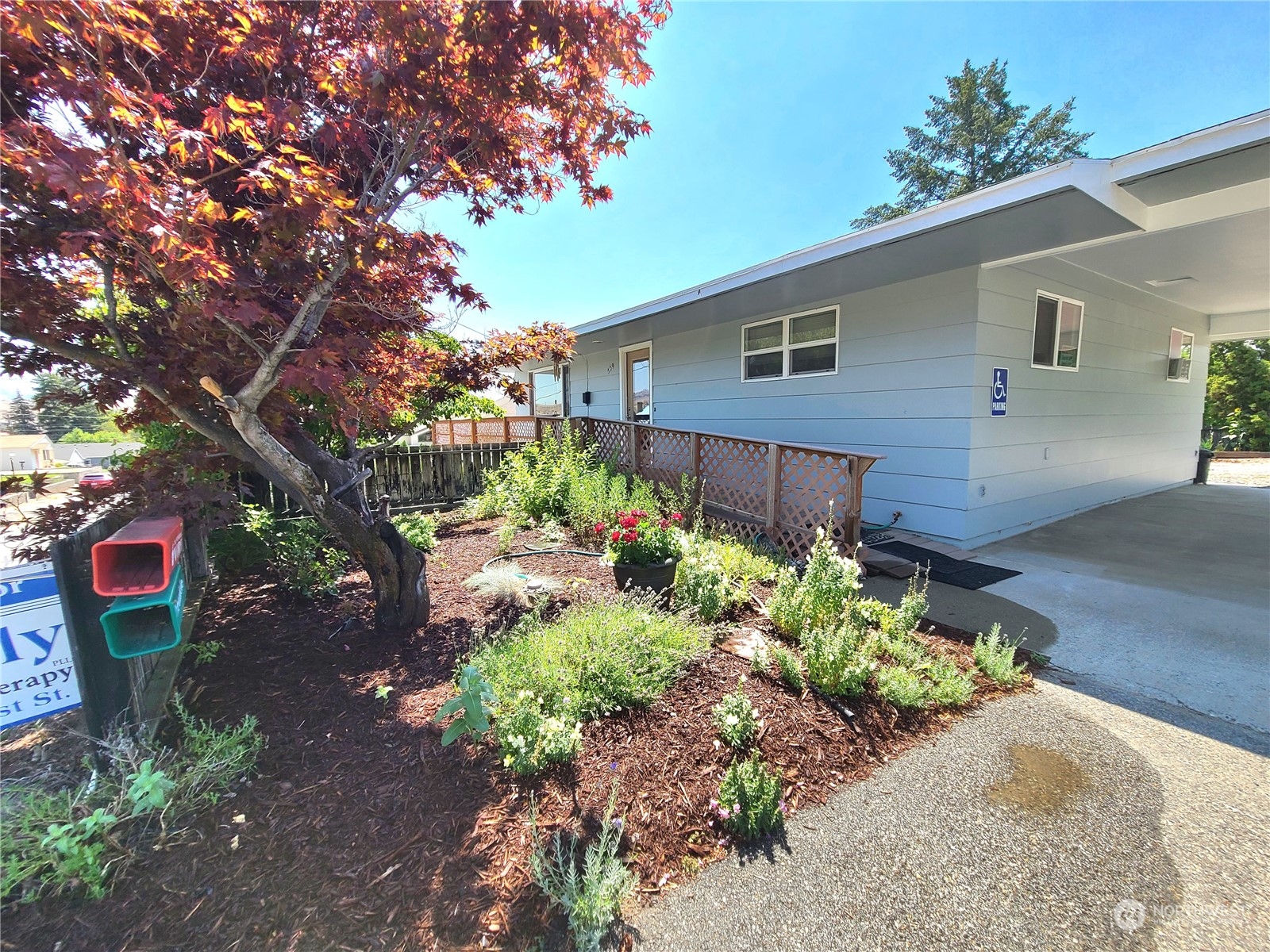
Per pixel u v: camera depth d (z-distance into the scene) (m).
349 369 2.50
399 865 1.62
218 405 2.70
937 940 1.50
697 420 9.16
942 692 2.68
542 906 1.54
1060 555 5.34
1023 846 1.82
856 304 6.43
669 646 2.71
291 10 2.13
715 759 2.14
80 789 1.70
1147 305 8.37
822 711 2.48
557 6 1.95
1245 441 17.72
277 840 1.67
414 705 2.37
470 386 4.26
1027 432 6.23
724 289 6.35
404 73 1.99
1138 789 2.09
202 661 2.70
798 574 4.56
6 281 1.81
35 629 1.81
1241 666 3.09
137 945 1.35
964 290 5.39
